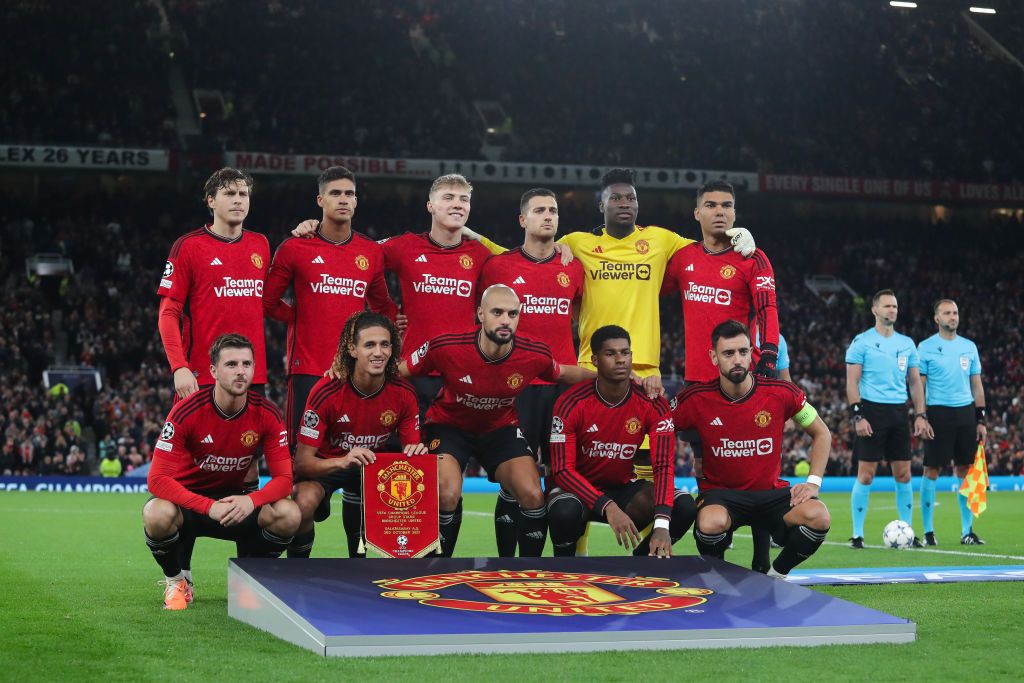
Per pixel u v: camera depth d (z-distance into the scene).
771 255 34.47
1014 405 27.84
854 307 32.47
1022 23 43.19
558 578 5.56
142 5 33.38
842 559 8.91
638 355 7.36
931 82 39.31
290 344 7.19
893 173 34.97
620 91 36.59
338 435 6.52
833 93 37.78
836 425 26.17
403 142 31.66
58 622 5.33
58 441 21.73
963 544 10.55
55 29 32.03
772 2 40.72
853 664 4.28
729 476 6.74
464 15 38.00
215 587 6.97
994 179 35.25
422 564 5.87
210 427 5.93
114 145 28.41
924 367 10.75
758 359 7.45
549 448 7.15
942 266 35.16
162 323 6.57
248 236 6.87
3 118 28.52
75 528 12.27
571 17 39.16
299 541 6.60
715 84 37.38
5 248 28.20
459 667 4.12
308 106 32.47
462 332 6.77
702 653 4.45
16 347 24.44
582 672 4.06
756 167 33.47
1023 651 4.59
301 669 4.09
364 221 31.86
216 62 33.31
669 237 7.61
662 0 40.12
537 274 7.15
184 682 3.91
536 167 30.52
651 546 6.33
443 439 6.89
